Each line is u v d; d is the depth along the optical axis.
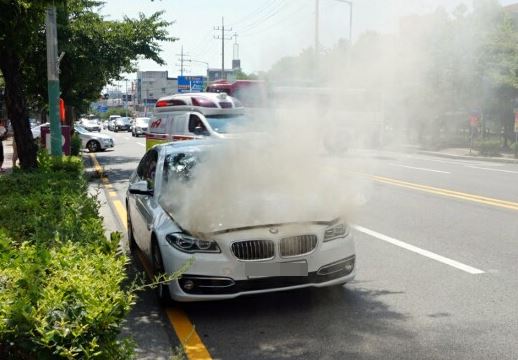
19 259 3.37
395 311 5.01
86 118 75.25
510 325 4.67
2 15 8.31
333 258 5.01
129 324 4.78
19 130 11.69
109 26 20.08
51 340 2.50
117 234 4.23
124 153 26.95
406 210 10.15
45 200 5.89
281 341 4.39
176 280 4.78
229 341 4.40
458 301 5.25
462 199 11.43
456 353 4.14
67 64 19.36
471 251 7.12
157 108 16.47
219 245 4.76
